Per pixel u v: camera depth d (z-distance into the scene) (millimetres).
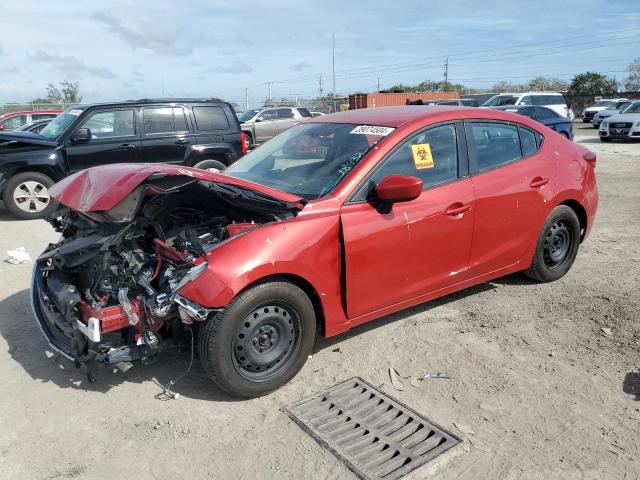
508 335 4297
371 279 3820
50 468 2887
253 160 4738
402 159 3992
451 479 2783
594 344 4133
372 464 2881
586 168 5281
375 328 4461
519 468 2848
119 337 3529
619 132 20750
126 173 3629
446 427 3189
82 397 3545
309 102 44844
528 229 4789
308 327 3617
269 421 3281
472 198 4277
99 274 3611
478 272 4523
